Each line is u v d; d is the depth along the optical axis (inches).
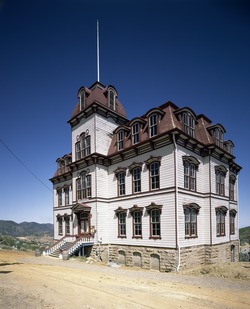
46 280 512.4
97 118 1144.2
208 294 422.0
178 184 806.5
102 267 776.3
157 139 873.5
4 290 397.7
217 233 935.0
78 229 1140.5
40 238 4672.7
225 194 1032.2
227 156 1062.4
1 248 1537.9
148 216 873.5
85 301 357.7
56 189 1546.5
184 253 780.0
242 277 571.5
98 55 1282.0
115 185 1064.8
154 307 343.3
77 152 1246.9
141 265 869.8
